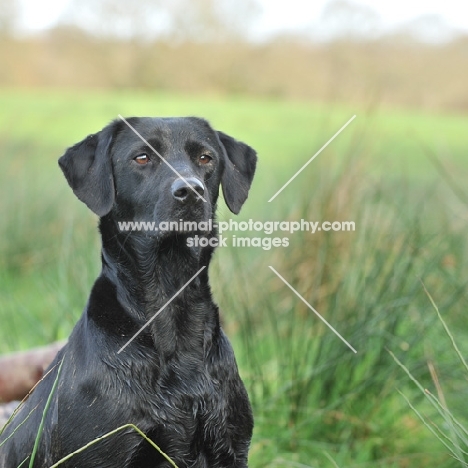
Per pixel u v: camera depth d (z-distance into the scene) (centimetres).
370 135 1219
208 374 582
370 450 805
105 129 622
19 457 592
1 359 799
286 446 798
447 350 887
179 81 5550
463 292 898
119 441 543
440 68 4409
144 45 5572
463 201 986
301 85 5125
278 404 833
